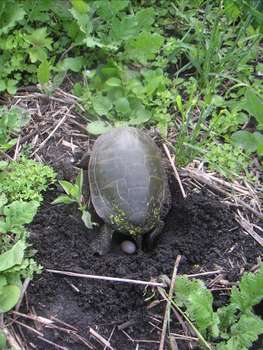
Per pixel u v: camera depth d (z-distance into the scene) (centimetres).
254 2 97
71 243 72
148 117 86
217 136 87
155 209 70
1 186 75
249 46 94
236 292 65
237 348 62
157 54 96
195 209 76
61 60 93
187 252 72
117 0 91
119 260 70
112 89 89
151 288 67
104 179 72
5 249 69
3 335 61
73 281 68
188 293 65
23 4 94
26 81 91
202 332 64
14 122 81
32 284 67
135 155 72
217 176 82
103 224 75
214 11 102
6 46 89
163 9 102
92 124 84
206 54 91
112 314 66
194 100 86
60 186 77
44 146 83
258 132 86
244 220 77
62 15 94
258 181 82
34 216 74
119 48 95
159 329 65
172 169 81
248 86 89
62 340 64
